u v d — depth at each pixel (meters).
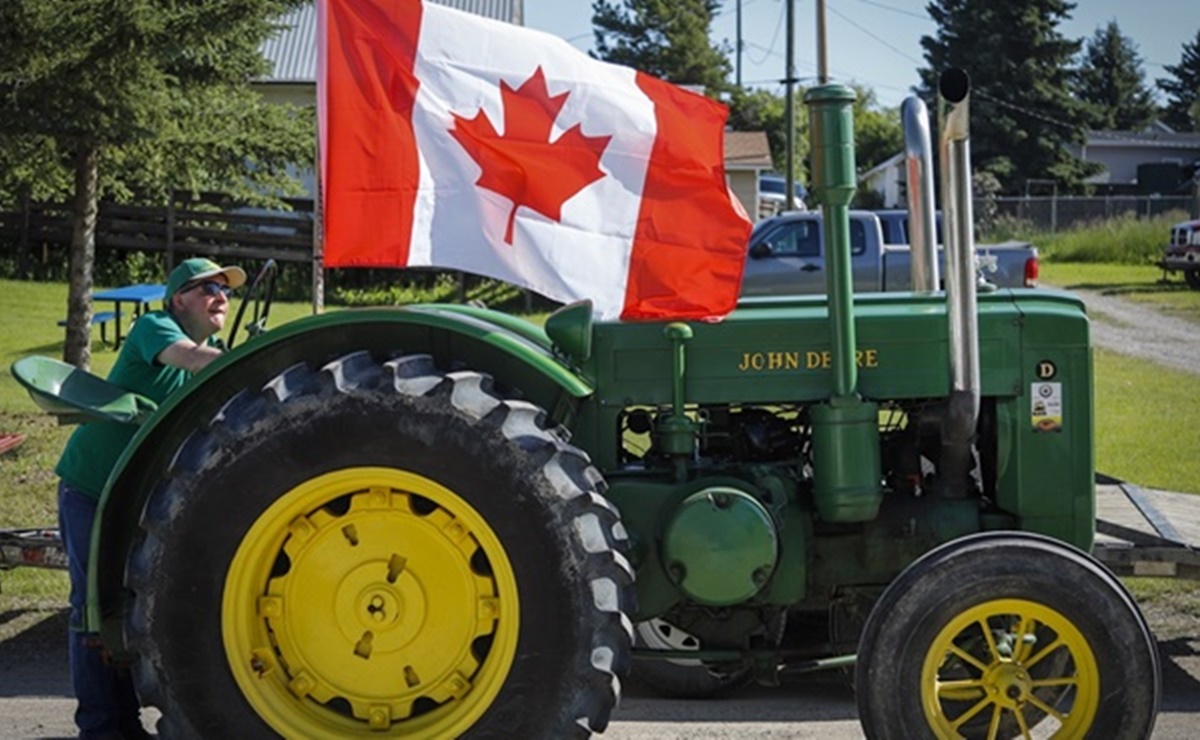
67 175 13.09
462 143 4.62
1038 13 57.62
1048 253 37.38
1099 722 4.21
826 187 4.50
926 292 4.95
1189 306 24.92
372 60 4.61
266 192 14.66
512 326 4.73
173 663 4.16
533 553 4.11
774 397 4.71
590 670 4.09
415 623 4.24
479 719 4.14
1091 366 4.75
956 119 4.32
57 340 18.14
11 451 10.46
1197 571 6.01
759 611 4.95
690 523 4.47
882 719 4.20
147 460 4.50
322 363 4.45
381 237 4.59
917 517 4.83
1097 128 72.81
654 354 4.73
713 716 5.55
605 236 4.64
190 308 5.00
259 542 4.16
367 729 4.23
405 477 4.12
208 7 11.20
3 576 7.70
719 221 4.66
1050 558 4.20
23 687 6.03
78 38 10.68
